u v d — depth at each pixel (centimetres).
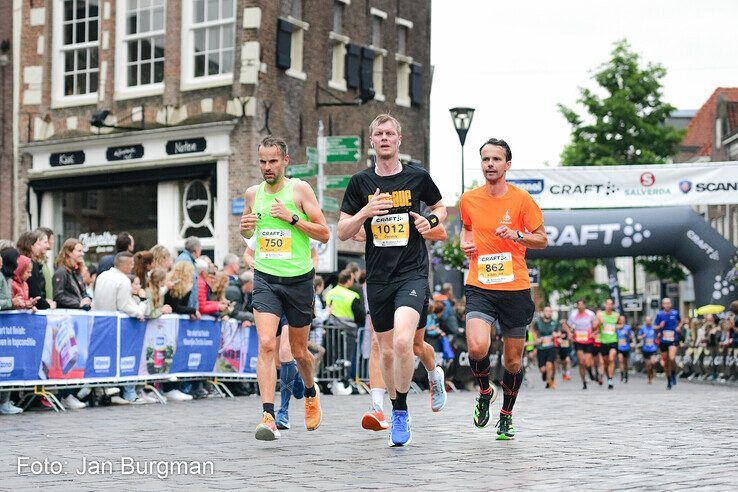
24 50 2722
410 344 798
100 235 2645
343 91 2744
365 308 1802
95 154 2622
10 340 1237
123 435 947
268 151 870
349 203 841
